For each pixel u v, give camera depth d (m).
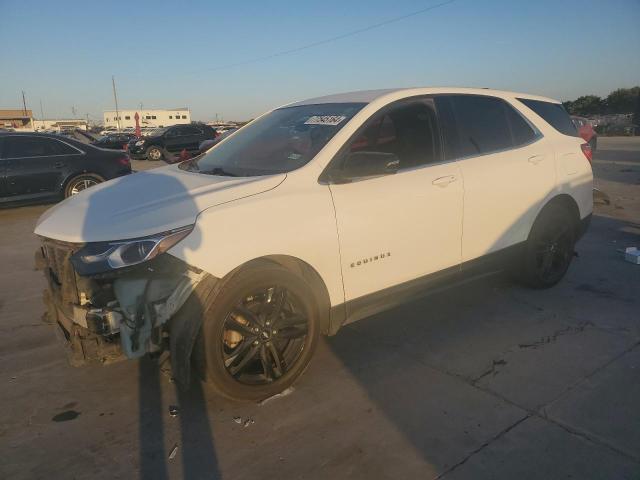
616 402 3.10
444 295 4.88
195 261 2.80
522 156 4.48
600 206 8.98
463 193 3.96
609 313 4.40
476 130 4.30
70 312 2.96
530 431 2.85
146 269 2.79
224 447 2.81
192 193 3.13
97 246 2.81
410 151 3.89
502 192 4.25
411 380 3.42
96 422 3.06
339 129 3.54
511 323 4.25
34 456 2.76
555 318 4.32
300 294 3.16
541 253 4.78
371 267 3.51
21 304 5.00
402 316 4.43
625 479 2.48
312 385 3.39
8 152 9.82
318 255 3.24
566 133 5.06
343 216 3.32
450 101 4.21
